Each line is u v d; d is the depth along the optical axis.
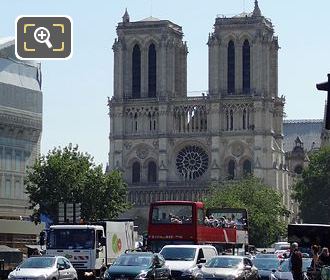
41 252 120.75
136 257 91.50
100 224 110.69
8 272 111.06
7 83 186.88
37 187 183.12
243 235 131.50
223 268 89.44
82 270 104.12
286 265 91.75
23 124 191.00
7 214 186.88
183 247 97.25
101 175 185.50
